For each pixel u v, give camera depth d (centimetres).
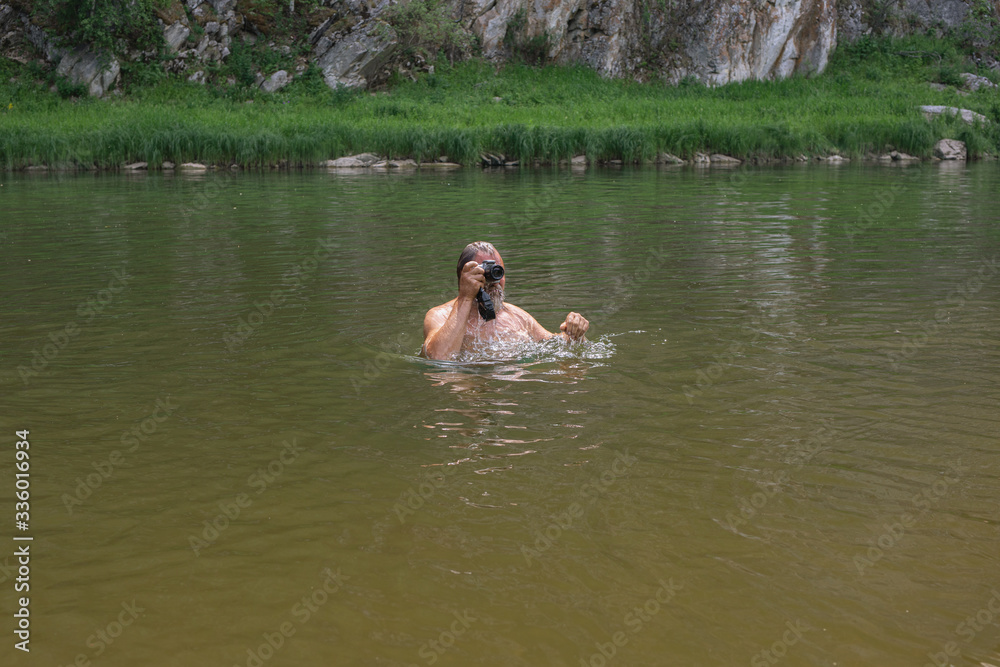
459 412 406
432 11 3081
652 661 223
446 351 499
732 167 2169
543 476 333
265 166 2139
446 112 2714
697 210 1261
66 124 2227
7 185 1672
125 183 1725
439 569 268
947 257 830
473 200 1416
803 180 1777
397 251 895
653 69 3466
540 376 462
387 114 2688
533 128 2295
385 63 3059
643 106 2916
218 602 252
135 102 2702
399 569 268
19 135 2042
